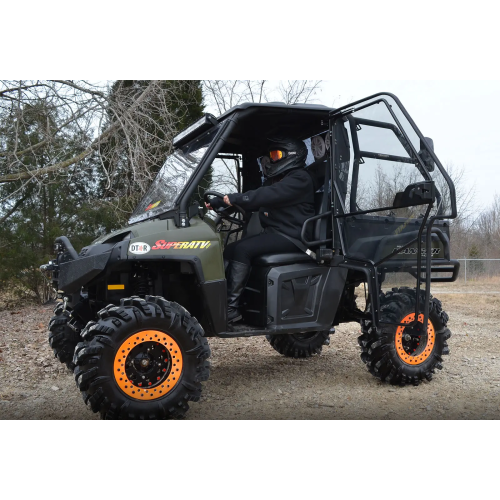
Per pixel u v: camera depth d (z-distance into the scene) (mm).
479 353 5957
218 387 4469
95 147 9727
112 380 3234
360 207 4090
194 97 12930
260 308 4145
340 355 5930
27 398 4156
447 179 3596
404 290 4309
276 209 4289
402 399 4121
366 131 4047
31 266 10211
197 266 3674
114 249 3504
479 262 17891
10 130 9398
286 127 4598
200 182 3969
